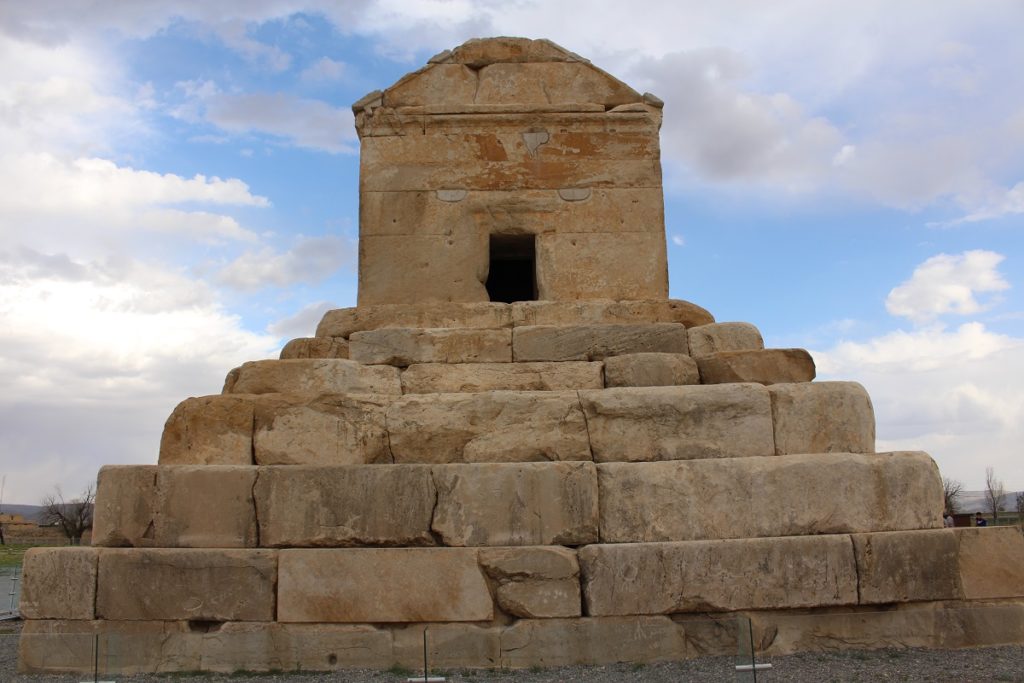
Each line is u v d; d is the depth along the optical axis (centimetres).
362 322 973
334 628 736
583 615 740
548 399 820
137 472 774
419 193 1077
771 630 748
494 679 685
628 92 1116
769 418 821
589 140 1098
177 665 727
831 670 688
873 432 838
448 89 1109
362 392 868
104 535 765
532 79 1116
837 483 786
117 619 743
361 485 764
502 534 758
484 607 738
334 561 745
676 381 874
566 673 696
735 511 775
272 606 740
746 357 881
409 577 743
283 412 814
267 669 726
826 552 760
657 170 1096
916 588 763
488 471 768
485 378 888
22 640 737
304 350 930
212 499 767
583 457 806
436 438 809
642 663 719
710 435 815
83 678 714
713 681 657
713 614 748
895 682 654
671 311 988
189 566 746
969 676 668
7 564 2306
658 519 770
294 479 767
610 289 1064
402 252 1063
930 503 794
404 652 732
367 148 1087
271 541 758
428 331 923
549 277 1063
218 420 811
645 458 807
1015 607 768
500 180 1084
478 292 1056
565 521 761
